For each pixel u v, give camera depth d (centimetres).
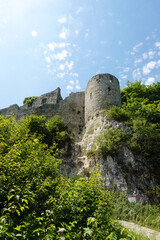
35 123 1269
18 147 470
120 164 880
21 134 679
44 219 282
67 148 1220
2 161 331
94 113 1322
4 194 276
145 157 920
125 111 1219
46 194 351
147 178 827
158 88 1791
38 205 319
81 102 1817
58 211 302
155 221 532
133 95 1738
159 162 899
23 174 354
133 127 1034
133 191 770
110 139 984
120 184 802
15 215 280
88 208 321
